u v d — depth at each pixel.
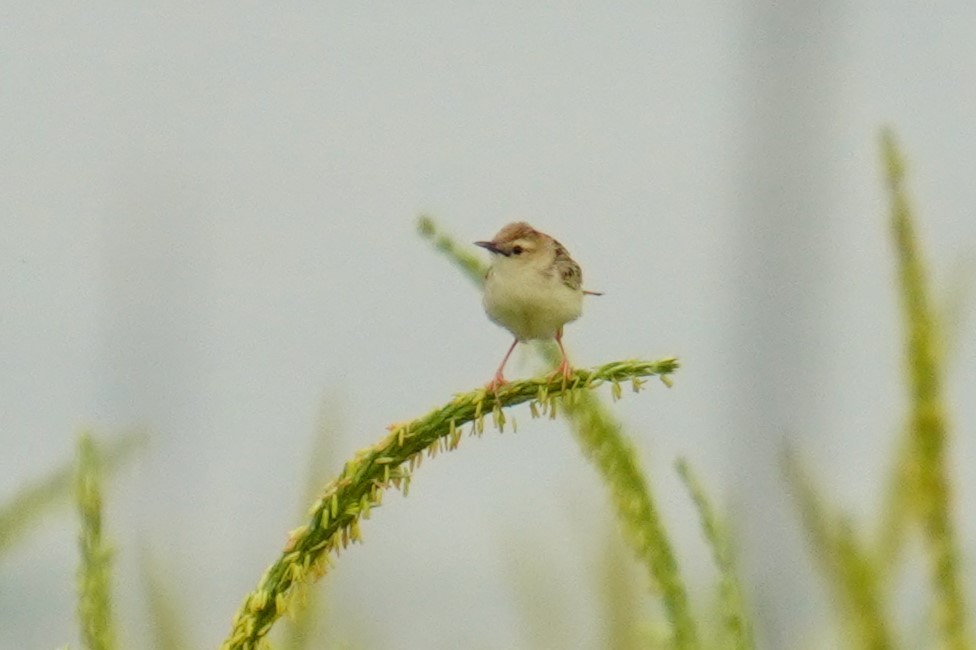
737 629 6.91
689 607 6.91
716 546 6.91
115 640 6.50
